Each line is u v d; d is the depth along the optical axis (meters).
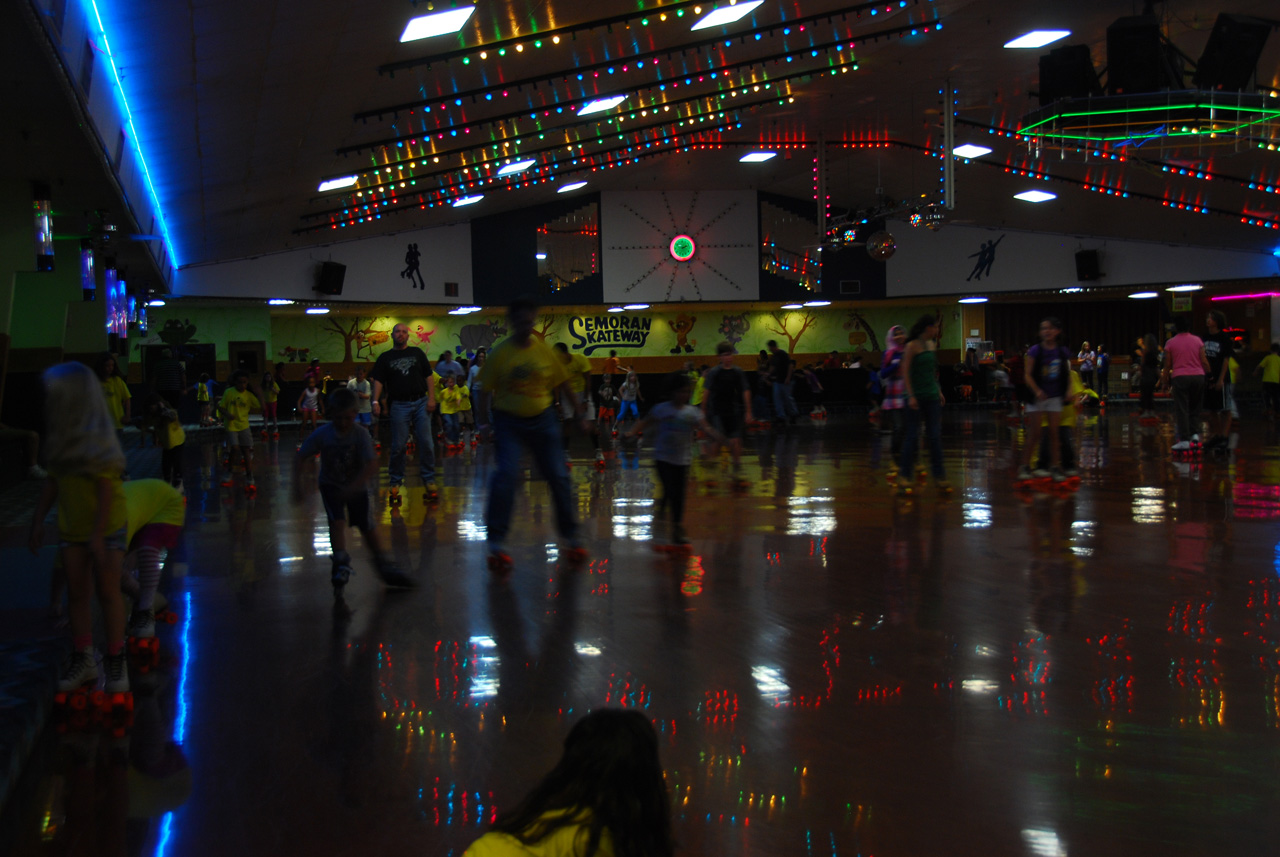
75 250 13.42
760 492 9.23
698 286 29.77
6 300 10.12
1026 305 32.69
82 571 3.55
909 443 8.91
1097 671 3.71
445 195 22.36
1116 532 6.59
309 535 7.30
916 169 24.41
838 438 16.84
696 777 2.82
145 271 17.56
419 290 27.41
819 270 30.17
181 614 4.86
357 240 26.25
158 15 7.48
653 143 21.16
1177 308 31.09
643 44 13.18
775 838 2.46
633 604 4.91
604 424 23.20
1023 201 25.34
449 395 16.09
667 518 7.68
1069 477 8.91
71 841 2.50
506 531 5.86
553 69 13.40
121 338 15.20
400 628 4.53
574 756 1.53
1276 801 2.63
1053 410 8.97
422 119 14.62
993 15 13.65
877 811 2.60
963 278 29.56
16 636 4.28
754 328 32.47
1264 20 12.76
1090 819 2.54
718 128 20.58
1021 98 18.08
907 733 3.13
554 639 4.29
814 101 18.77
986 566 5.61
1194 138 13.65
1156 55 11.88
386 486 10.48
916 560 5.83
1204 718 3.22
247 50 9.02
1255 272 26.56
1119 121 12.05
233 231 19.56
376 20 9.48
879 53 15.45
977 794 2.69
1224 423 12.21
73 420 3.52
